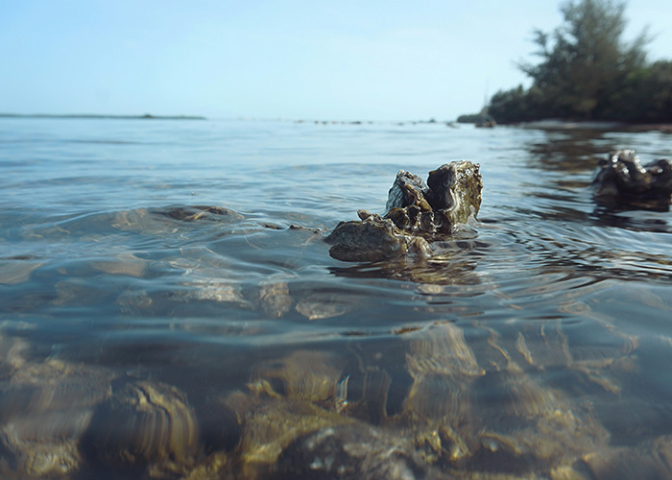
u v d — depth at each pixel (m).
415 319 2.04
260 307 2.13
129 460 1.29
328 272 2.62
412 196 3.80
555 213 4.48
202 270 2.58
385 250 2.91
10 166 7.43
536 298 2.28
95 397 1.51
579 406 1.49
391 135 25.31
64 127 28.69
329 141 18.34
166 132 25.34
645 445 1.33
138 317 2.02
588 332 1.93
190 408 1.47
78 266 2.61
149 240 3.14
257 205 4.43
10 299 2.18
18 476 1.24
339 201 4.76
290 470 1.27
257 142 17.08
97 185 5.59
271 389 1.56
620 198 5.39
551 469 1.27
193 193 5.08
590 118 43.34
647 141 16.59
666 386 1.58
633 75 40.12
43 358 1.70
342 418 1.44
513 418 1.45
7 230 3.36
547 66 47.38
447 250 3.15
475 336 1.89
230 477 1.25
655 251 3.18
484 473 1.26
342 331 1.92
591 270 2.72
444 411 1.47
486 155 11.45
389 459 1.30
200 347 1.79
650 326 1.98
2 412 1.43
